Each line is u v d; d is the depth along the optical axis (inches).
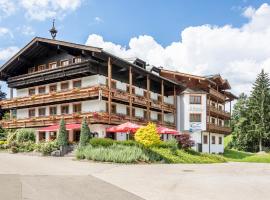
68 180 615.5
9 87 1991.9
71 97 1669.5
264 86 3134.8
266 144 3161.9
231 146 3316.9
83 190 515.5
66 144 1334.9
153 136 1213.1
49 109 1860.2
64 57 1779.0
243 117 3218.5
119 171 807.7
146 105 1843.0
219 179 684.1
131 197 471.5
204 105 2187.5
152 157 1185.4
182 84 2187.5
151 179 661.3
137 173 768.3
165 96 2226.9
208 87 2225.6
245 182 645.3
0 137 1980.8
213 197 482.9
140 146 1217.4
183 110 2178.9
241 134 3176.7
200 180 660.7
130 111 1705.2
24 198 438.0
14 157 1149.1
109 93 1594.5
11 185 532.4
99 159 1099.3
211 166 1092.5
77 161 1081.4
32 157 1186.6
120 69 1765.5
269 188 571.5
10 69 1956.2
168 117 2212.1
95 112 1567.4
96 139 1219.9
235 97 2746.1
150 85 2081.7
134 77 1924.2
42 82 1873.8
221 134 2561.5
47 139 1685.5
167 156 1277.1
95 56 1581.0
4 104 1990.7
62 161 1053.8
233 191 535.2
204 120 2174.0
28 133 1640.0
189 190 538.3
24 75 1872.5
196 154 1557.6
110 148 1171.3
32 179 609.6
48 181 593.0
